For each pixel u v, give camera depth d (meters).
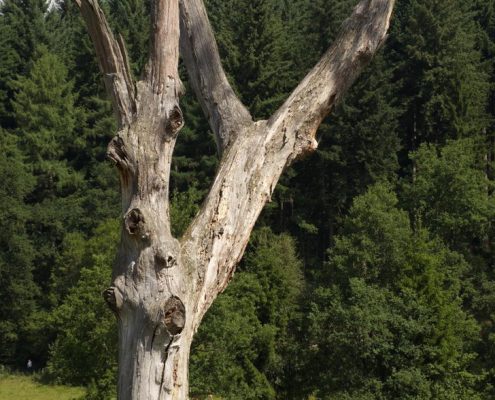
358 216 30.91
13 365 42.97
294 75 46.66
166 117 4.75
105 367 23.27
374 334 25.95
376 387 25.12
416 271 28.36
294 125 5.48
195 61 5.88
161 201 4.65
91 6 4.78
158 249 4.48
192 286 4.70
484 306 33.50
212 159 42.66
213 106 5.71
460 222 36.34
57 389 38.75
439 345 25.67
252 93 43.81
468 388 25.91
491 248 38.53
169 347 4.46
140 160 4.62
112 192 46.31
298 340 30.72
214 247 4.90
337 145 44.66
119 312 4.50
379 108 45.06
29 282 43.16
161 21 4.93
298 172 46.47
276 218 45.31
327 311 27.83
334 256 31.28
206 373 23.70
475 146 44.31
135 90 4.82
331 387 26.38
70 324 24.50
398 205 38.25
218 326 23.64
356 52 5.71
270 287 33.56
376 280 29.41
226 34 44.59
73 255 40.53
